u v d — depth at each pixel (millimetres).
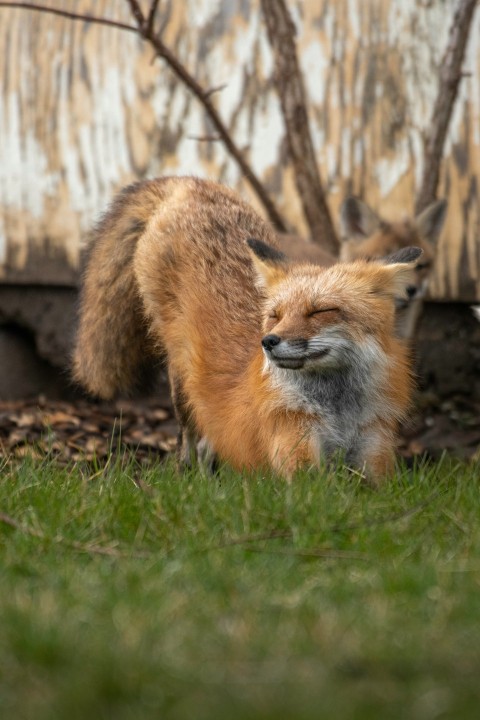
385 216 18688
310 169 16641
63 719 4875
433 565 7039
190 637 5820
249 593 6555
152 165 18641
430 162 17094
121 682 5188
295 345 10094
